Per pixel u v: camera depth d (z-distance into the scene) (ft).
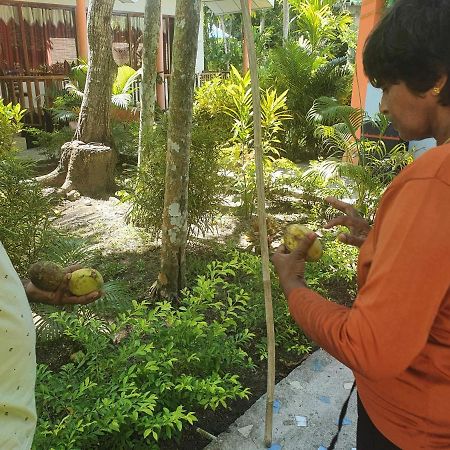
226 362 8.82
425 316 3.03
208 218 16.79
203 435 8.15
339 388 9.36
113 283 11.03
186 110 11.37
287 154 33.32
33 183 11.87
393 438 3.91
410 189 3.18
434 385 3.58
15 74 32.86
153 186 15.66
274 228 7.86
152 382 7.59
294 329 11.12
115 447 7.22
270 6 48.39
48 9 34.35
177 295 12.58
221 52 61.41
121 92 32.35
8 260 3.60
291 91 33.37
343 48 57.62
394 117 3.68
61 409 7.05
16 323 3.47
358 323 3.14
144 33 18.72
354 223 5.47
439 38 3.15
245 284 13.20
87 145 22.12
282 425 8.36
